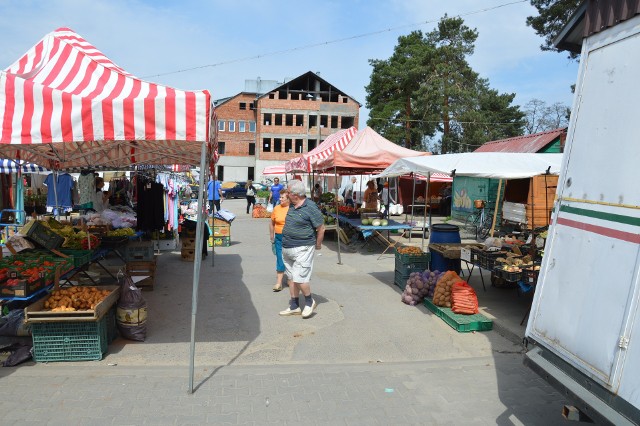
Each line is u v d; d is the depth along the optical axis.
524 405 4.12
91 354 4.98
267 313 6.94
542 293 3.55
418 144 41.81
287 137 59.47
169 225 12.84
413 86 40.03
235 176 63.38
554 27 20.97
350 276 9.69
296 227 6.56
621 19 3.04
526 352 3.58
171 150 7.35
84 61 5.02
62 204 13.91
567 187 3.44
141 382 4.45
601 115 3.16
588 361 2.94
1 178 16.39
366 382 4.57
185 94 4.23
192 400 4.11
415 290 7.41
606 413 2.68
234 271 9.95
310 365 5.02
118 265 9.09
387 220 12.95
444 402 4.17
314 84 61.31
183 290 8.20
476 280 9.06
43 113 4.05
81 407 3.92
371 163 12.34
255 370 4.82
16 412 3.81
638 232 2.69
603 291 2.90
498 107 41.19
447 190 26.22
